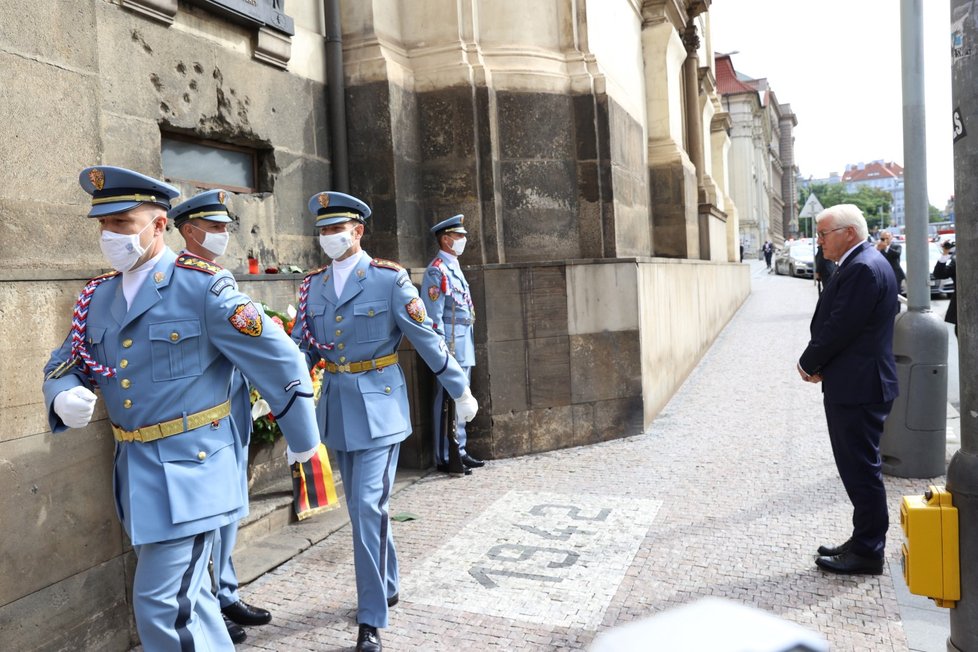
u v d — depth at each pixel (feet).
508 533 15.15
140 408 8.43
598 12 25.59
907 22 17.70
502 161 22.02
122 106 14.33
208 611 8.93
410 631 11.39
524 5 22.58
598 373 21.88
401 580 13.15
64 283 10.61
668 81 35.76
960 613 8.42
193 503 8.32
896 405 17.81
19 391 9.89
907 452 17.69
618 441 22.02
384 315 12.04
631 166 27.32
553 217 22.71
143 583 8.25
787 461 19.22
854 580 12.42
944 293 59.26
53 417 8.41
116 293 8.73
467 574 13.29
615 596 12.24
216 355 8.79
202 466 8.54
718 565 13.21
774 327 47.50
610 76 26.07
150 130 14.94
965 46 8.00
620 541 14.47
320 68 20.44
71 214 11.84
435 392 20.20
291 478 16.99
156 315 8.50
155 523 8.19
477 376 20.42
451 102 21.33
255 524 14.73
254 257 17.66
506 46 22.36
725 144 64.64
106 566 11.09
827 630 10.85
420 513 16.60
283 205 18.80
